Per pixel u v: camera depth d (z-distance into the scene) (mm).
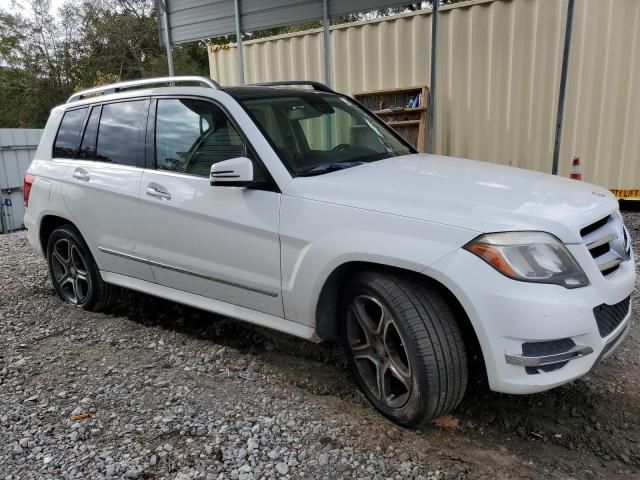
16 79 38156
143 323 4426
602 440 2721
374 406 2973
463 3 7805
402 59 8516
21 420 2979
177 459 2600
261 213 3152
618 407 2998
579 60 7258
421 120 8180
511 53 7629
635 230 6547
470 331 2701
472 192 2789
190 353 3820
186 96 3701
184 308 4727
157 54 36000
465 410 3012
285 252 3062
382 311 2766
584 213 2646
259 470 2508
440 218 2578
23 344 4043
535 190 2869
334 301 3098
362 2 6812
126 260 4070
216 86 3646
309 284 2965
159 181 3723
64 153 4582
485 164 3598
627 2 6852
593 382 3258
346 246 2768
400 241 2619
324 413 2988
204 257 3504
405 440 2729
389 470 2492
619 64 7059
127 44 35500
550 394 3148
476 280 2428
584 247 2527
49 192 4555
